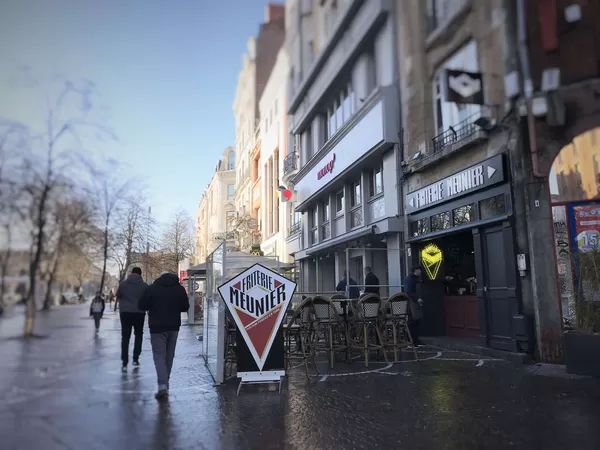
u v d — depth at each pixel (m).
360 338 8.23
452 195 8.93
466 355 8.13
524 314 7.26
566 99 7.00
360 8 7.29
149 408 4.86
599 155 7.10
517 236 7.40
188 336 13.30
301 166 17.83
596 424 4.11
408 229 10.59
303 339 7.05
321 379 6.45
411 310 9.39
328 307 7.31
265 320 5.87
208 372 7.09
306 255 18.16
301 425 4.29
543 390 5.41
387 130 10.38
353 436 3.97
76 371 3.89
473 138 8.05
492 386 5.70
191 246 31.08
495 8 6.83
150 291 5.68
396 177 10.81
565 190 7.17
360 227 13.00
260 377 5.70
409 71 8.50
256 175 25.30
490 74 7.02
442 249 10.20
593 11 6.83
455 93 7.21
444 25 7.18
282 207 21.70
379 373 6.78
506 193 7.61
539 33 6.86
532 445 3.66
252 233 24.23
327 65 10.76
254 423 4.37
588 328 6.20
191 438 3.92
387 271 12.33
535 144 7.25
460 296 9.90
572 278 6.96
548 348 6.93
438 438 3.88
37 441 3.33
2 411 3.17
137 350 7.31
